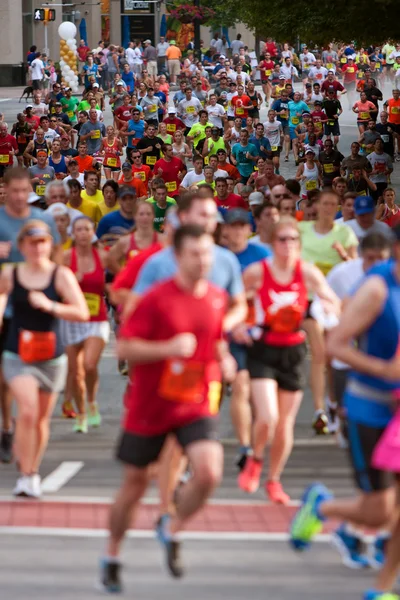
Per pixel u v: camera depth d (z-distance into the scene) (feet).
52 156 216.13
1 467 85.20
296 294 74.79
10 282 73.87
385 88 515.91
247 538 69.26
